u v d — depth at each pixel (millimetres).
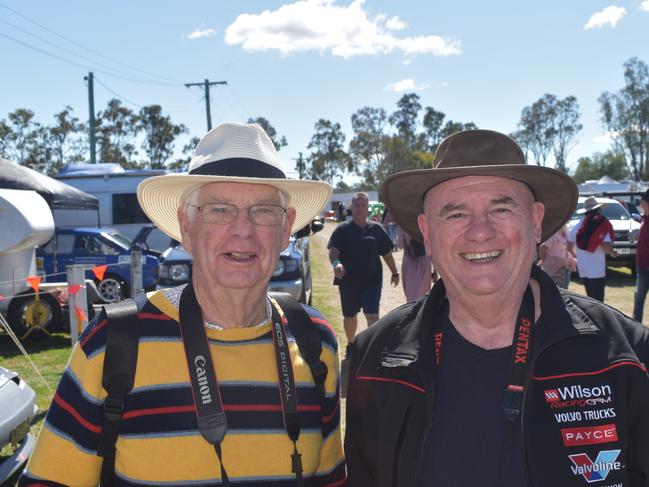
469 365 1704
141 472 1591
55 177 15883
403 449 1673
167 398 1630
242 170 1776
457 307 1773
